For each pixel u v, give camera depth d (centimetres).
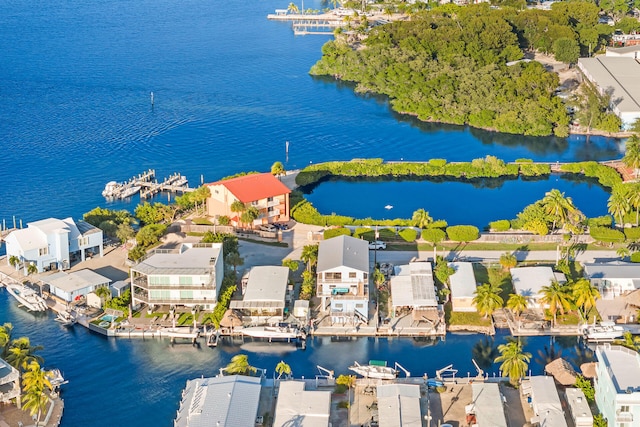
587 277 19862
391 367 17462
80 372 17550
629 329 18500
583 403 15562
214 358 17988
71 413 16288
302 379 16950
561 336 18575
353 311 19038
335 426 15388
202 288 19075
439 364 17625
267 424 15412
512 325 18738
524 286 19575
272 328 18525
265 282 19650
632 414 14562
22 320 19425
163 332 18625
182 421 15188
